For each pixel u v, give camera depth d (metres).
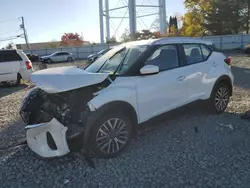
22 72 11.12
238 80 9.50
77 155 3.82
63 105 3.60
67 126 3.41
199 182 3.05
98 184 3.13
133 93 3.86
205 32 42.72
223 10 39.94
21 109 4.15
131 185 3.07
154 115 4.19
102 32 41.59
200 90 4.88
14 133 4.99
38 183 3.23
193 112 5.52
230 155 3.66
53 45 59.53
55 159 3.77
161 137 4.37
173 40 4.65
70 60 33.03
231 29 40.78
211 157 3.62
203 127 4.73
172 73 4.39
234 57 20.64
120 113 3.72
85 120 3.48
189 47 4.86
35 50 40.28
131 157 3.73
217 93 5.25
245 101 6.41
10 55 10.91
